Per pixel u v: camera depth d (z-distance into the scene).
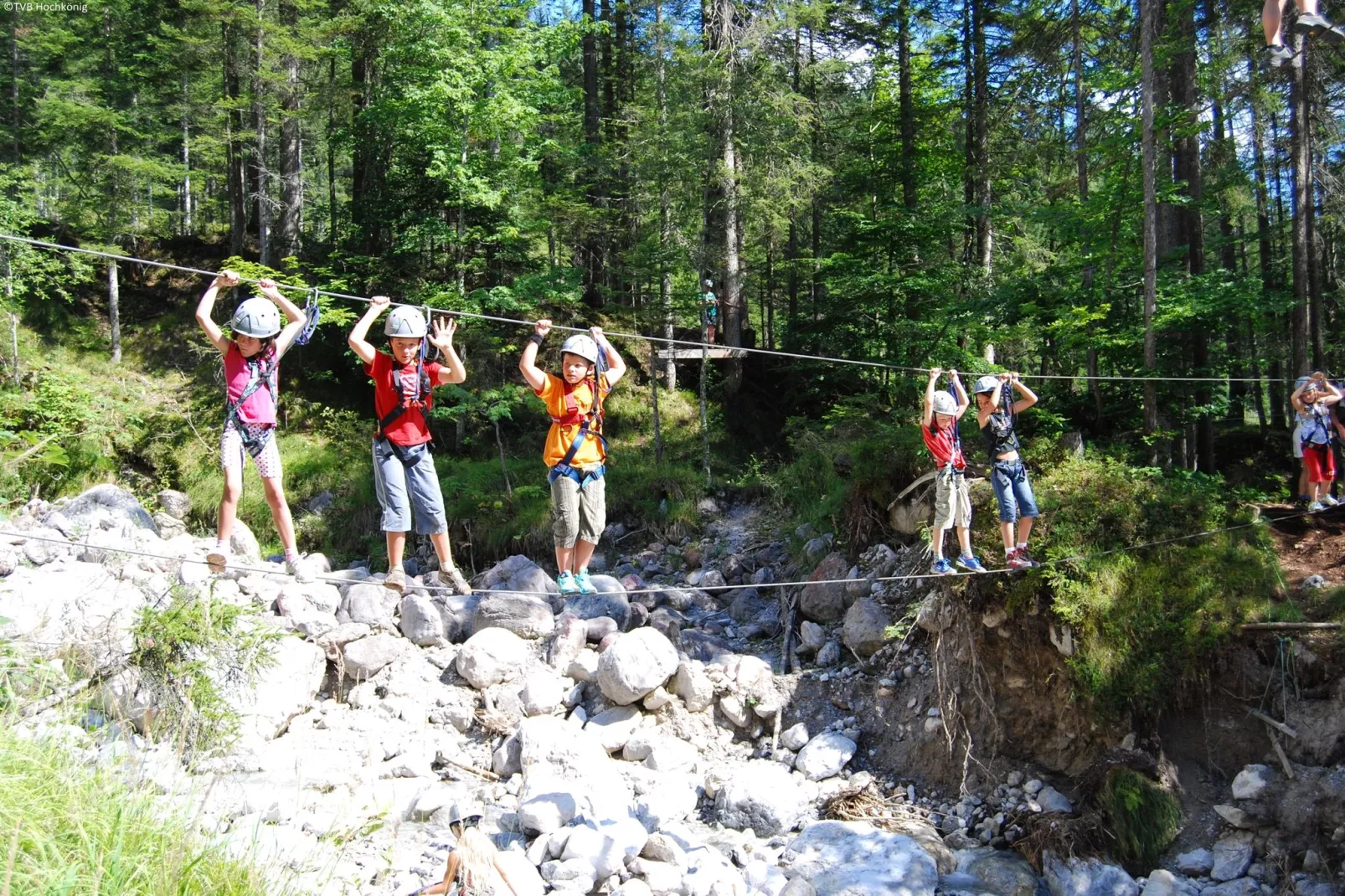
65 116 25.55
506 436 23.08
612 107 30.17
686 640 14.12
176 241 28.86
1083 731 11.18
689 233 21.22
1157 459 15.59
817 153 25.78
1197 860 9.80
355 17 25.30
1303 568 11.81
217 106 26.16
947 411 9.48
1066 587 11.20
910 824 10.87
